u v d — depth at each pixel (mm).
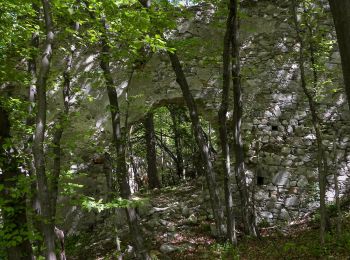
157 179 12633
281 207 8195
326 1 8570
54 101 9086
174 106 13117
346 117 8297
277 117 8523
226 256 6371
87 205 4254
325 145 8258
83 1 4590
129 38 4633
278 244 6633
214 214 7000
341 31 2264
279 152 8422
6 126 4508
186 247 6883
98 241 7828
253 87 8664
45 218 3342
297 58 8539
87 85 9141
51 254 3340
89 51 9172
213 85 8812
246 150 8523
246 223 7227
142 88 9070
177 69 6773
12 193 4211
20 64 6414
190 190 9836
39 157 3303
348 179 8117
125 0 4434
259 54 8750
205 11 9062
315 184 8141
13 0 4469
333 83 8422
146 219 8312
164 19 4926
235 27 6766
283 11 8734
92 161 8930
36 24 5477
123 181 6098
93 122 9047
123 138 6461
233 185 8336
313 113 6477
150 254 6445
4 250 4797
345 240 6016
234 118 7160
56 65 8555
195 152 13273
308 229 7285
